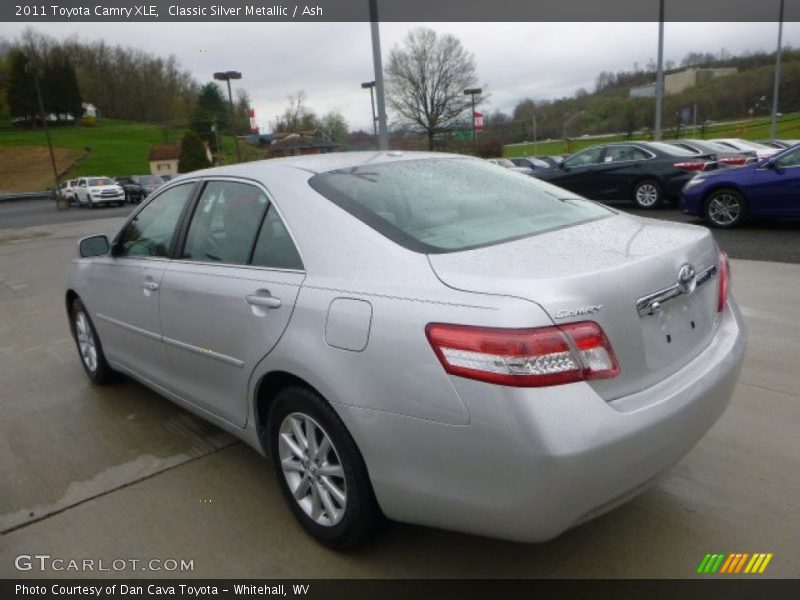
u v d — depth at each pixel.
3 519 3.07
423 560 2.61
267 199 2.94
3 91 100.12
